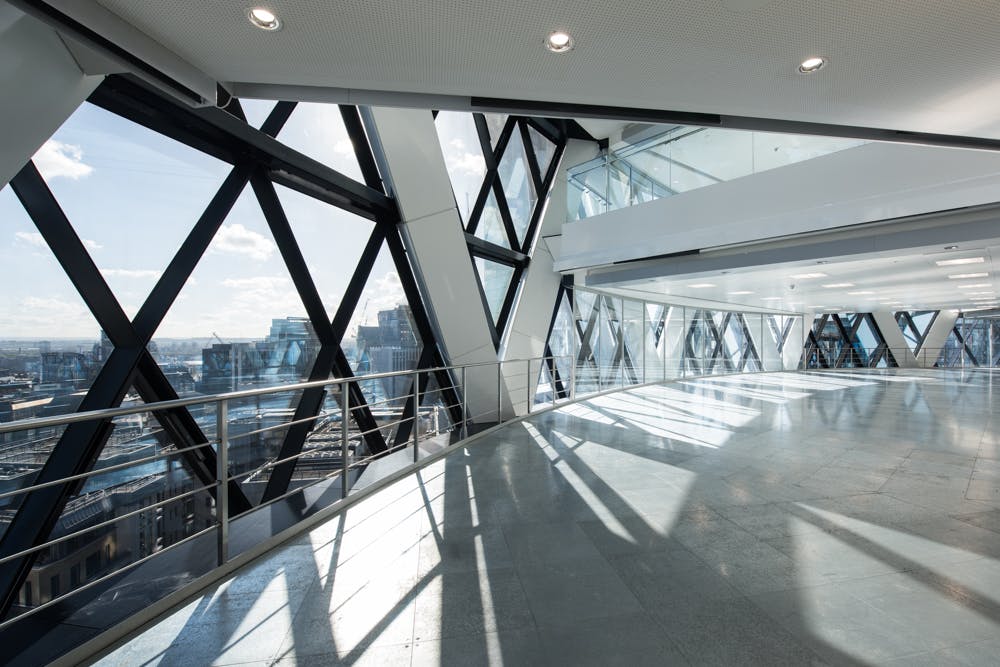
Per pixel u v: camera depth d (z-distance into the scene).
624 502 2.46
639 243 5.43
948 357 16.94
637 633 1.36
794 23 1.40
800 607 1.49
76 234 1.78
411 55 1.55
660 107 2.00
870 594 1.57
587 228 5.94
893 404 6.19
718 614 1.45
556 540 2.00
